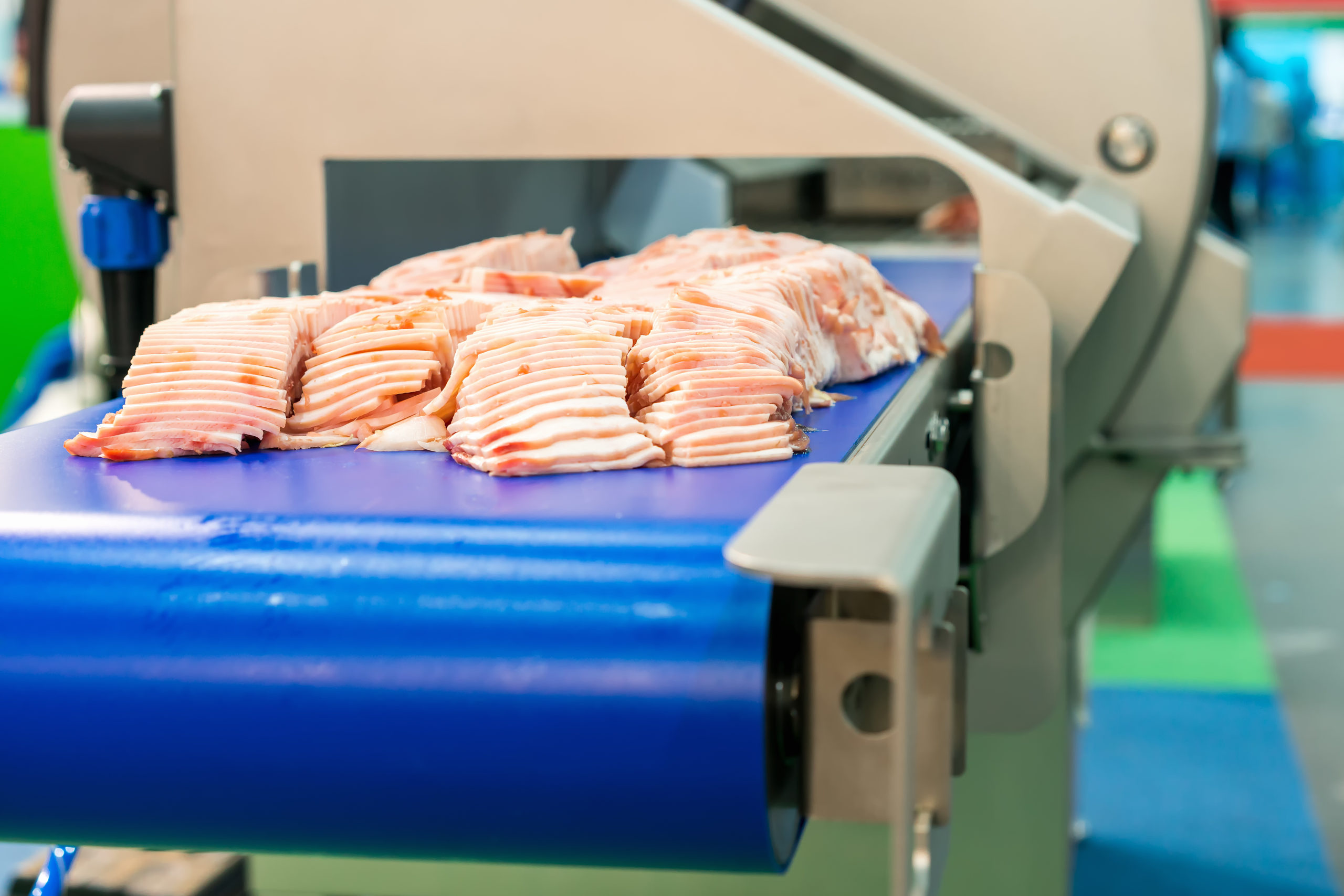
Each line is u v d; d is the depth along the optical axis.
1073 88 1.35
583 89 1.07
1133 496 1.52
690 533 0.54
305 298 0.85
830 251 0.95
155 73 1.56
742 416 0.68
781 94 1.05
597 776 0.51
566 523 0.56
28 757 0.54
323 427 0.76
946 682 0.50
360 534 0.56
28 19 1.60
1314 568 3.78
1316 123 14.48
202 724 0.53
